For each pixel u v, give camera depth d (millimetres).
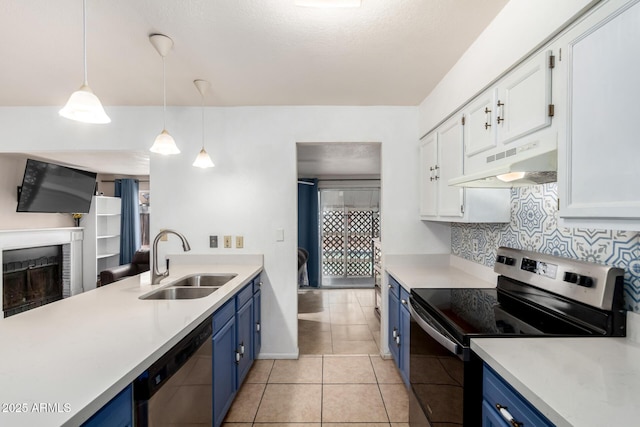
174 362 1171
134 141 2684
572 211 934
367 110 2730
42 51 1772
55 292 4469
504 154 1424
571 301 1297
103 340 1094
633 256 1131
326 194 5945
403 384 2318
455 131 1986
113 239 5578
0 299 3572
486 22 1535
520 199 1821
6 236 3652
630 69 767
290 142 2723
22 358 952
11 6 1376
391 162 2744
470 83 1751
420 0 1379
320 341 3141
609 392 786
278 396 2172
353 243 5965
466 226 2484
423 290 1845
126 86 2283
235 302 1992
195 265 2701
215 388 1630
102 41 1679
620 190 792
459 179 1577
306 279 5586
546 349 1045
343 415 1964
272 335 2742
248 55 1849
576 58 936
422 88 2359
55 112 2637
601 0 887
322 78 2170
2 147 2621
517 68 1337
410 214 2756
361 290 5461
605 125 834
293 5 1402
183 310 1444
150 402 1007
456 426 1184
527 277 1567
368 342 3113
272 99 2566
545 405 742
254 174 2730
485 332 1190
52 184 4121
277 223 2730
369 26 1567
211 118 2717
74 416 680
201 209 2729
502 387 970
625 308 1159
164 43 1660
